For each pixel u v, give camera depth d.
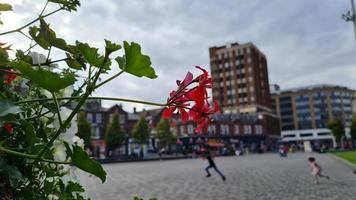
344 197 10.48
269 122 94.56
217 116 79.69
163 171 25.77
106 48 1.03
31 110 1.40
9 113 1.03
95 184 15.79
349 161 29.28
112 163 46.41
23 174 1.23
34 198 1.30
